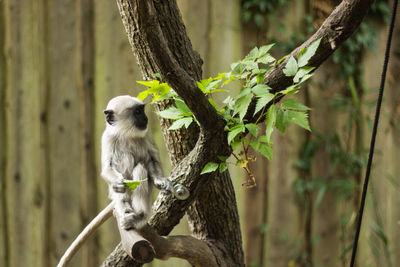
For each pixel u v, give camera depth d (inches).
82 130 285.3
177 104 145.6
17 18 288.4
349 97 305.6
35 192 290.7
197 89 131.0
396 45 312.0
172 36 165.5
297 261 298.4
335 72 303.4
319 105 300.7
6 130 292.4
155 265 287.7
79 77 285.0
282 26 288.0
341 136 304.5
